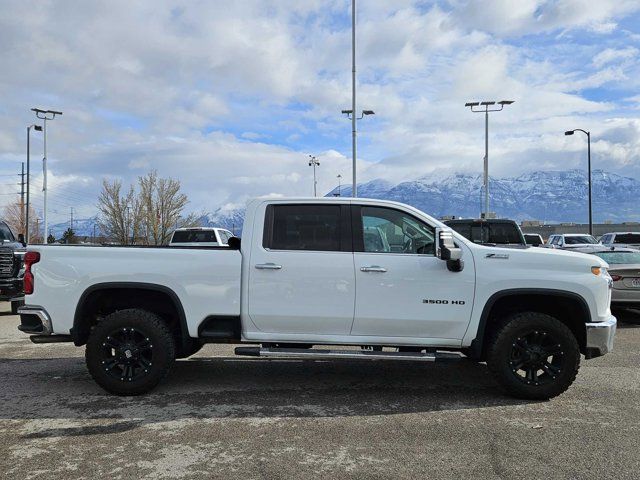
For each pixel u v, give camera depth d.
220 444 4.27
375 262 5.39
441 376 6.38
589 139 36.84
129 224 53.50
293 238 5.53
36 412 5.04
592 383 6.04
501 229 11.62
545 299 5.53
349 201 5.58
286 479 3.67
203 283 5.48
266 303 5.44
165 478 3.67
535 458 4.01
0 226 13.43
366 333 5.46
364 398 5.50
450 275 5.37
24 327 5.61
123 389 5.49
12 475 3.72
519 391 5.35
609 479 3.67
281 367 6.77
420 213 5.54
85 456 4.04
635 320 10.60
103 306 5.83
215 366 6.81
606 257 10.45
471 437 4.43
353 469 3.83
